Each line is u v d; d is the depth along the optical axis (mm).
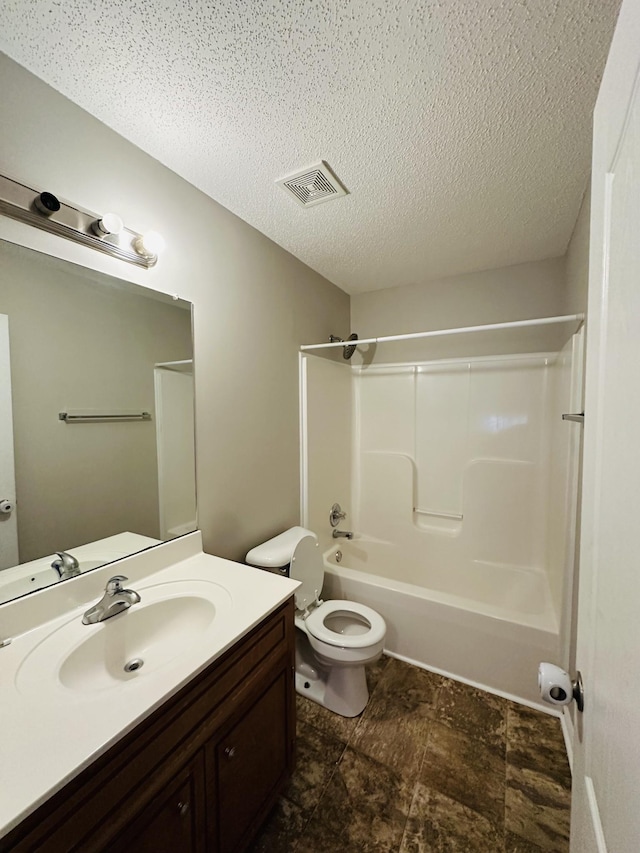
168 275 1359
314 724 1596
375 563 2705
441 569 2508
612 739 453
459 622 1830
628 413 431
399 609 1993
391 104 1066
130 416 1250
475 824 1201
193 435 1473
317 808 1254
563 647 1610
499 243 1975
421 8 811
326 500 2461
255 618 1038
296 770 1389
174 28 854
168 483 1382
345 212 1653
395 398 2695
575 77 969
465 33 865
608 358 526
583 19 827
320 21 836
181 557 1409
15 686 775
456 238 1914
